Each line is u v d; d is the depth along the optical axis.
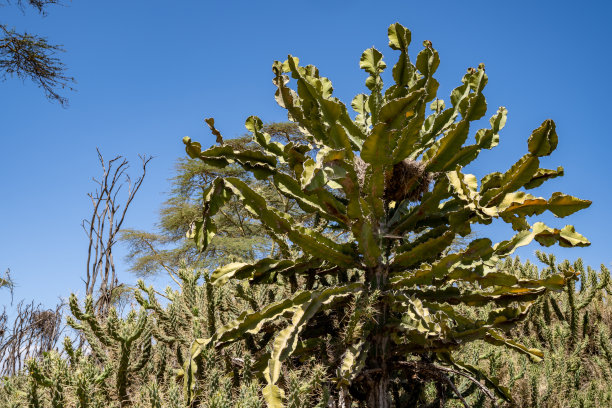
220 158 3.13
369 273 3.10
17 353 4.05
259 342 3.31
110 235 4.42
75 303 2.93
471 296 3.09
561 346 5.21
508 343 3.15
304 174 2.57
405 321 2.91
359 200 2.90
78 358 2.85
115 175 4.72
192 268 3.68
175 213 16.36
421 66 3.28
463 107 3.39
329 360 3.00
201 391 2.95
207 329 3.22
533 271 6.45
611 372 5.10
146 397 2.71
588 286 6.23
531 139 2.71
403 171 3.29
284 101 3.45
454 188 2.89
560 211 2.83
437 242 2.99
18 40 8.89
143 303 3.19
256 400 2.52
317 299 2.83
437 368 3.04
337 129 3.04
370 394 2.97
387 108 2.63
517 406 4.35
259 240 14.45
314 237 3.08
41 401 2.50
